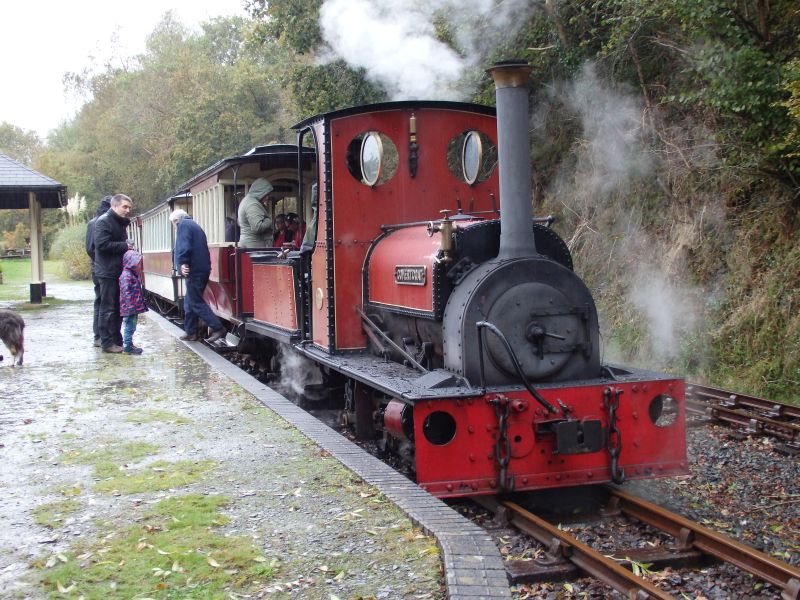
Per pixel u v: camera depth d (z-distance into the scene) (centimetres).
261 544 414
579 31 1231
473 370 545
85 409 750
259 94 3456
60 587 365
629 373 580
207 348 1158
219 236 1161
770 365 885
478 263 583
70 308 1888
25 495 503
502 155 562
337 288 717
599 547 481
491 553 385
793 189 959
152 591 361
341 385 833
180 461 570
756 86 859
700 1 862
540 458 530
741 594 415
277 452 591
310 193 1078
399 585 362
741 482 606
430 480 511
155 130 4303
